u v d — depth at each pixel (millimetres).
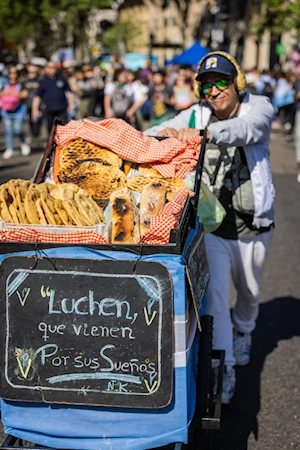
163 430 2814
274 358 4887
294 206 9883
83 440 2873
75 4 39812
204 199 3656
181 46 36812
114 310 2684
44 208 2875
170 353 2688
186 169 3469
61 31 45094
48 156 3578
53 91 13148
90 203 3043
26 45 47906
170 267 2641
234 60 3781
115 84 15695
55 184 3418
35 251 2719
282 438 3840
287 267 6977
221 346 3922
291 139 18344
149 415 2801
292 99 18000
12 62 19516
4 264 2721
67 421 2861
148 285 2650
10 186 2982
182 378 2746
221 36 26438
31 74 16359
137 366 2715
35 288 2717
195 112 4035
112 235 2865
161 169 3436
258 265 4152
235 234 3971
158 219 2812
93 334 2715
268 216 3939
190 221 3078
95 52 35906
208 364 3160
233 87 3811
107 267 2664
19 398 2812
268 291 6273
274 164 13852
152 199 3059
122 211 2896
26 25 43406
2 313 2754
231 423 3994
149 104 13859
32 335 2754
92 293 2688
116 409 2811
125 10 53344
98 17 51688
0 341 2779
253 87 15789
